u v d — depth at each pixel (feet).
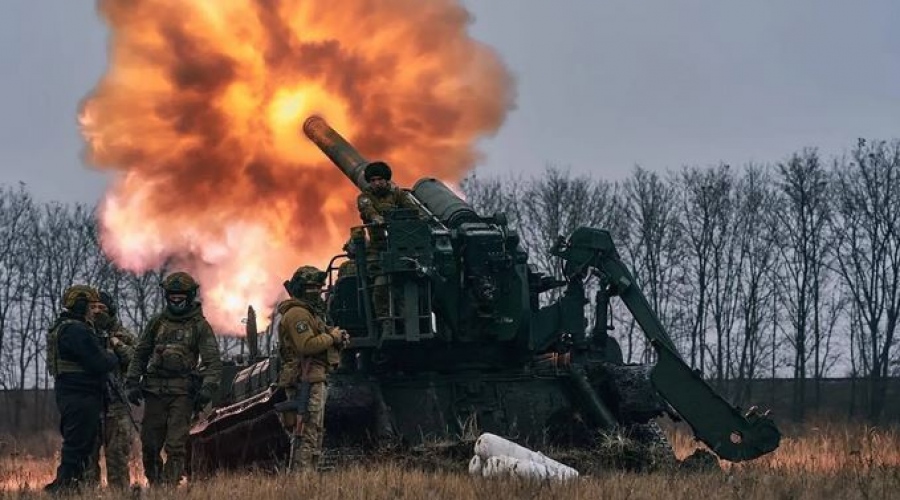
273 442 63.82
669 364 62.69
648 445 62.64
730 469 57.47
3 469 85.61
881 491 48.57
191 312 62.08
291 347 57.11
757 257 174.50
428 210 66.85
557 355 65.57
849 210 171.01
